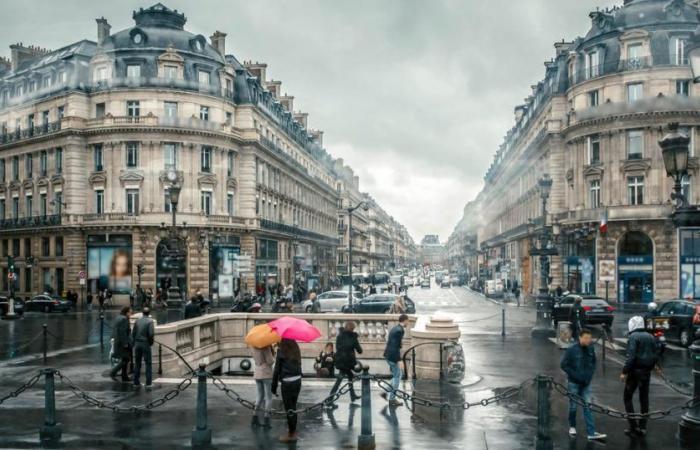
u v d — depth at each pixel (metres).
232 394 14.02
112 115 51.12
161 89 51.16
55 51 57.41
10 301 38.75
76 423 11.61
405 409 12.77
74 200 51.84
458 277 131.50
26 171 56.56
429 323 16.69
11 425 11.48
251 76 59.25
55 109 53.56
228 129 54.06
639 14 47.09
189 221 51.03
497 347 22.53
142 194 50.91
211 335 20.91
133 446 10.25
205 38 54.84
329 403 12.64
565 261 52.62
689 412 10.34
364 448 10.03
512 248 77.69
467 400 13.70
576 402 10.39
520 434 10.89
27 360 19.45
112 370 16.14
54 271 53.31
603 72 47.75
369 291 56.84
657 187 45.72
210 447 10.18
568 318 29.53
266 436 10.80
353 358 13.37
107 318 38.91
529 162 65.44
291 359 10.77
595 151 49.25
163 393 14.21
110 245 51.09
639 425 10.99
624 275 46.97
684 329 22.62
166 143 51.56
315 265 82.44
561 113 53.06
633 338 11.09
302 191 78.94
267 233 59.88
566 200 52.69
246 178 56.44
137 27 52.47
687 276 45.16
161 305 46.56
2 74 60.22
